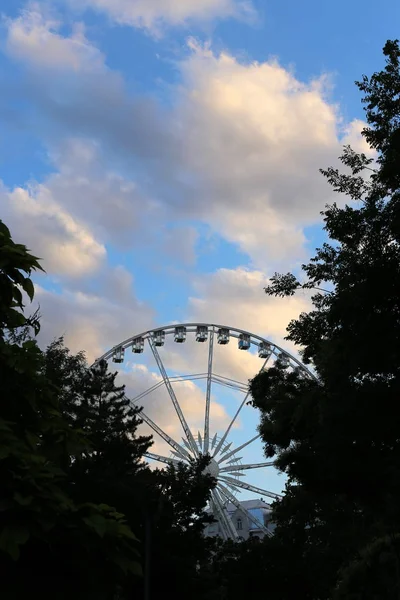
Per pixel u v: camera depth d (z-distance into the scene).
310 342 26.73
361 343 20.67
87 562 5.98
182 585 37.16
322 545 50.91
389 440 22.77
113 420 46.56
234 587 55.81
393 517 27.23
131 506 34.53
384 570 34.84
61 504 5.88
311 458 27.31
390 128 21.80
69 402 44.00
